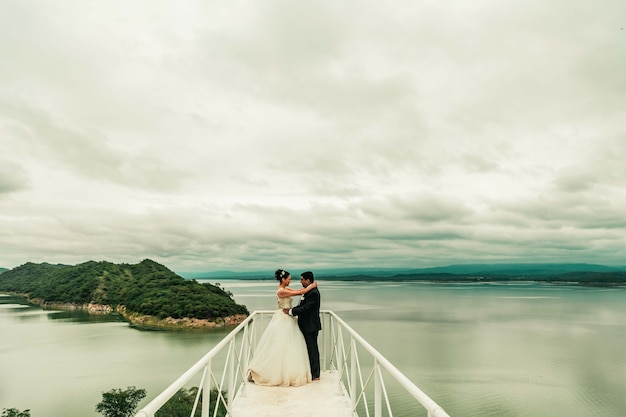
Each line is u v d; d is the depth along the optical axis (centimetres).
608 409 4128
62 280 16762
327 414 612
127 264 18075
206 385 459
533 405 4194
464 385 4872
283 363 756
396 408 3712
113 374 5403
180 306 10250
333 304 17700
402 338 8312
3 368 5847
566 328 10306
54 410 4144
